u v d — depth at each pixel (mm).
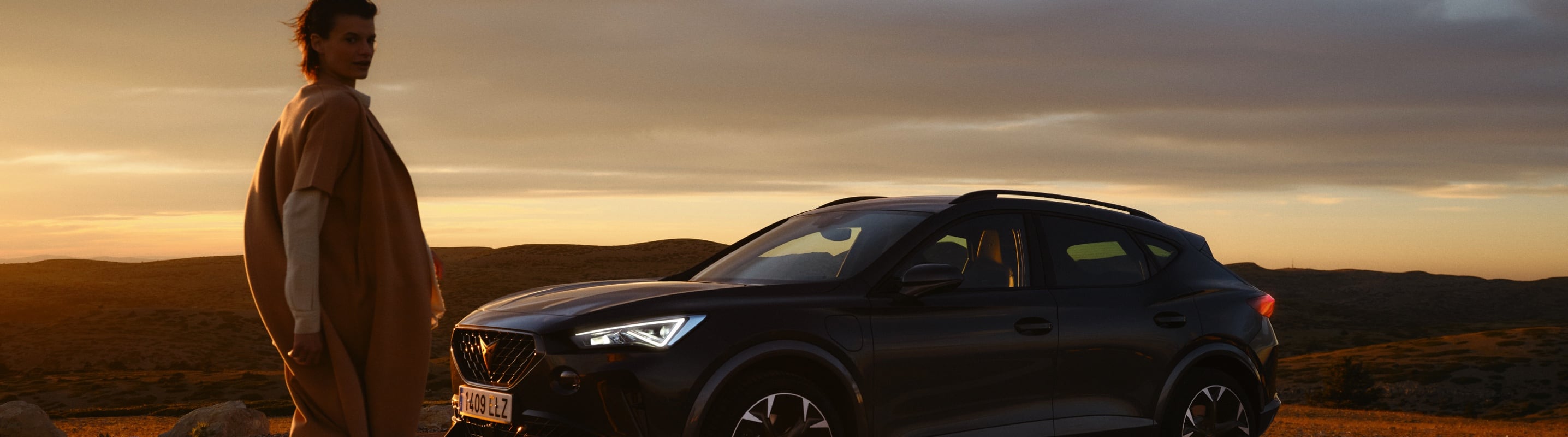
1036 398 4977
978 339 4793
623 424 4000
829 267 4895
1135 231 5707
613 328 4086
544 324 4152
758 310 4305
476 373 4469
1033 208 5395
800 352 4305
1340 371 112500
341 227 2980
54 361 136500
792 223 5805
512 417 4113
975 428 4770
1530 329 146750
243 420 10781
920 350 4621
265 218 2988
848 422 4480
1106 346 5199
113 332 152750
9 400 94188
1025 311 4984
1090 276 5375
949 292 4844
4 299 182250
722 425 4125
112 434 12820
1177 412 5441
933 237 4949
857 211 5508
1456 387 119500
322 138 2867
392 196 3055
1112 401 5223
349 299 2988
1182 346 5480
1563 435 22172
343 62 3035
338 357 2941
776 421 4258
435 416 10289
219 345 154500
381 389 3006
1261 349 5844
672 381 4035
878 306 4594
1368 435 12438
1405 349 146625
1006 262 5133
